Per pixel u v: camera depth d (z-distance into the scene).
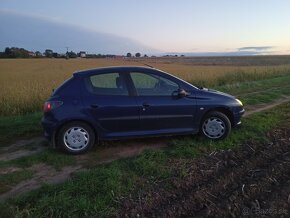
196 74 25.98
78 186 4.68
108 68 6.54
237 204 4.23
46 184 4.77
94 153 6.30
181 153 6.00
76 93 6.26
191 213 4.11
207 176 5.12
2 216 3.97
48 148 6.62
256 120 8.53
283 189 4.59
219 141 6.73
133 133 6.41
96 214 4.06
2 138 7.51
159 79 6.59
